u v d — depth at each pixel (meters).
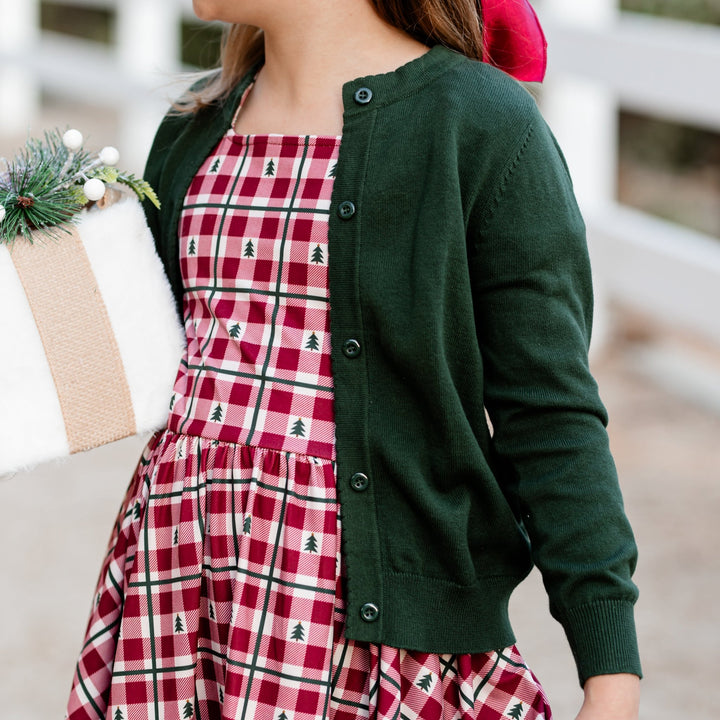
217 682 1.76
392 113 1.73
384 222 1.69
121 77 8.98
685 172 8.44
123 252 1.87
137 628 1.79
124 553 1.91
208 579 1.76
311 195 1.75
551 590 1.66
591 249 5.51
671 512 4.38
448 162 1.65
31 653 3.50
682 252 4.86
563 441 1.65
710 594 3.75
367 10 1.83
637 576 3.88
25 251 1.82
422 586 1.69
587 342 1.76
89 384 1.83
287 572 1.68
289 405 1.74
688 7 7.50
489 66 1.77
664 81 4.71
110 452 5.25
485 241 1.68
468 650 1.69
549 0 5.57
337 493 1.71
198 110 2.04
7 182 1.85
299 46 1.83
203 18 1.85
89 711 1.88
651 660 3.38
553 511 1.64
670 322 4.98
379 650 1.68
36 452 1.81
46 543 4.24
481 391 1.72
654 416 5.43
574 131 5.75
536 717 1.73
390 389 1.70
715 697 3.18
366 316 1.69
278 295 1.76
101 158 1.91
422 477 1.69
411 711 1.68
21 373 1.80
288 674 1.66
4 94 11.88
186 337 1.92
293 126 1.84
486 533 1.73
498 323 1.69
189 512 1.77
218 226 1.84
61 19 16.09
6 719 3.16
